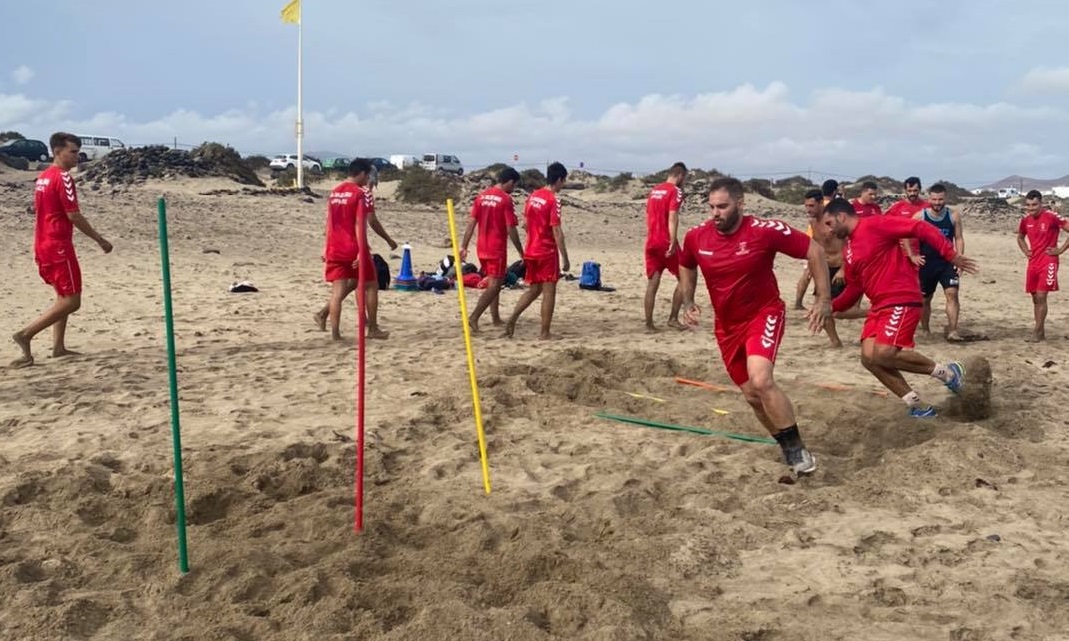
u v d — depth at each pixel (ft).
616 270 63.10
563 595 12.51
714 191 16.90
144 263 55.36
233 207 89.04
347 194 32.01
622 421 22.66
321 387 25.81
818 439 21.03
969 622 12.01
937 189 33.30
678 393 26.40
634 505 16.53
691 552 14.23
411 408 23.49
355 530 15.02
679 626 12.05
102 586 13.20
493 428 21.83
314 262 60.70
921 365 21.74
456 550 14.48
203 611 12.34
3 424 21.54
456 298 46.29
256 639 11.64
